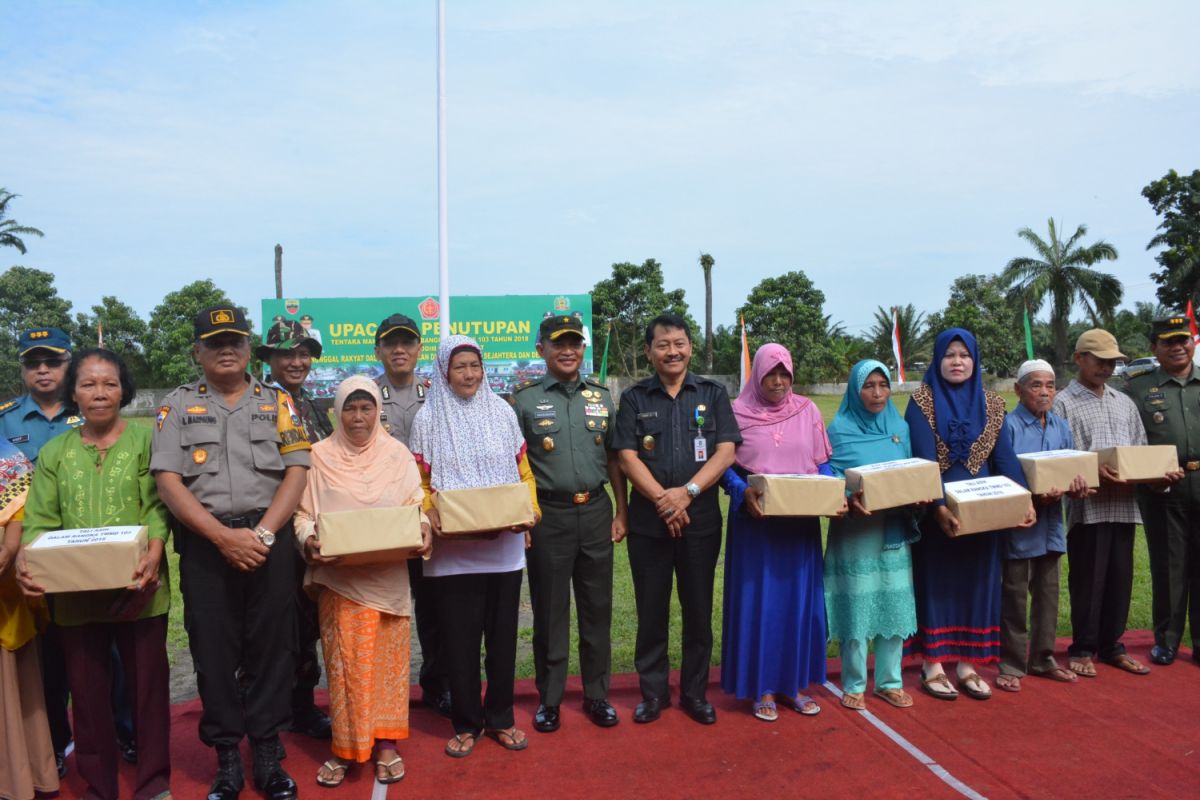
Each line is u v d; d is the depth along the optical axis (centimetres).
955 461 465
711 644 443
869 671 512
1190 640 567
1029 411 500
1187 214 3206
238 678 405
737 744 410
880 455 456
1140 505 520
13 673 348
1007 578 471
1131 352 3869
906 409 479
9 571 343
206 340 354
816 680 446
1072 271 3775
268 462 358
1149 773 377
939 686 464
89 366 350
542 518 420
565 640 430
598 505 427
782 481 405
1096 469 463
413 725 440
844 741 412
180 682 520
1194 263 3059
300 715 428
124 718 404
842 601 455
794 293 3575
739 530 443
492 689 406
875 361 459
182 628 628
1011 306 3953
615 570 774
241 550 340
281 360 473
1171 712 441
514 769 387
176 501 340
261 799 361
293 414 376
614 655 543
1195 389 506
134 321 3238
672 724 433
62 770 390
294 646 372
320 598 380
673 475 425
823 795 362
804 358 3556
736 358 3784
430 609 453
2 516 346
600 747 408
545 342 443
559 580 423
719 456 425
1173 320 503
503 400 443
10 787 349
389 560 360
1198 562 502
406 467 388
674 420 430
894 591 446
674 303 3092
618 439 433
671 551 435
